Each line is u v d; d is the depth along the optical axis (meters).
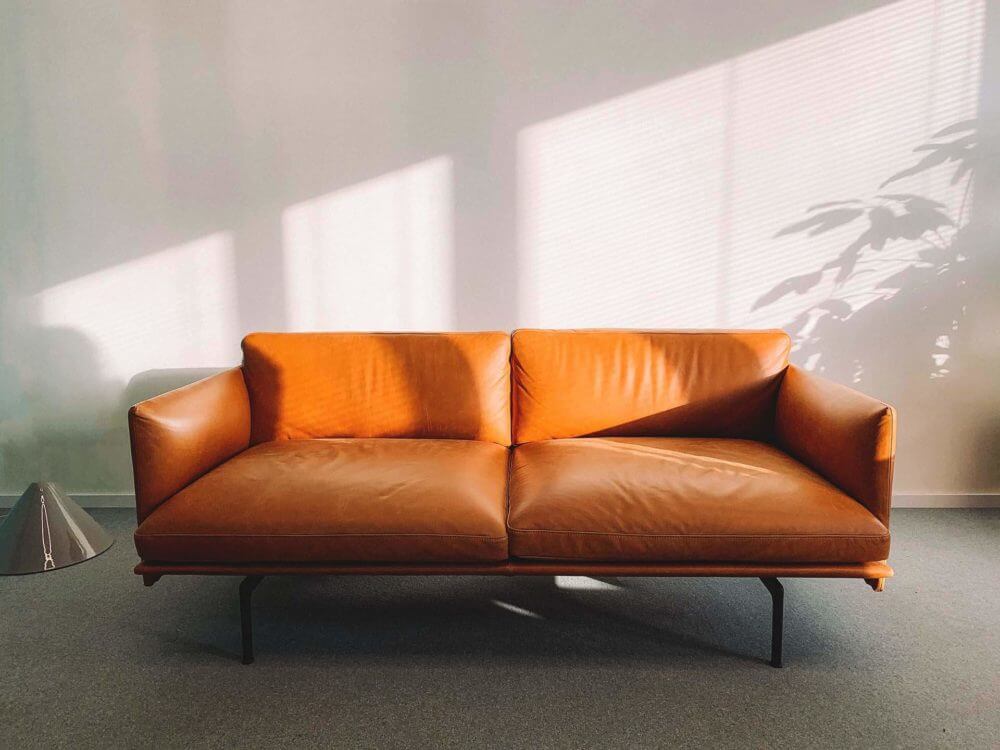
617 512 1.62
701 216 2.60
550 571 1.63
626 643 1.78
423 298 2.67
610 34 2.51
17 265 2.68
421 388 2.24
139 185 2.62
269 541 1.60
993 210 2.54
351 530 1.60
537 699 1.54
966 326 2.61
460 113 2.56
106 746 1.39
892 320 2.62
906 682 1.60
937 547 2.35
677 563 1.63
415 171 2.59
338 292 2.67
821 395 1.90
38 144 2.61
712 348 2.26
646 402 2.23
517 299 2.67
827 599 2.00
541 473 1.84
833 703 1.52
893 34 2.47
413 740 1.41
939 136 2.51
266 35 2.54
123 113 2.58
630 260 2.63
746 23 2.49
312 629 1.86
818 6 2.47
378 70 2.54
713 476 1.76
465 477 1.79
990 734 1.42
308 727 1.45
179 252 2.66
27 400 2.74
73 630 1.85
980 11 2.44
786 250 2.60
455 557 1.61
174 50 2.55
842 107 2.52
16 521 2.03
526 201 2.60
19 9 2.53
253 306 2.69
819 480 1.76
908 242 2.57
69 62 2.56
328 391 2.24
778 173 2.56
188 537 1.60
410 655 1.73
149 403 1.72
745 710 1.50
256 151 2.60
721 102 2.53
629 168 2.58
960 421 2.68
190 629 1.85
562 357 2.26
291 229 2.64
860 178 2.55
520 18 2.50
